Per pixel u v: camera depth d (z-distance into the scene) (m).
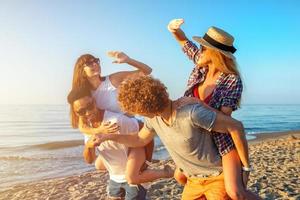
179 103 3.24
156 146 21.66
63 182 11.63
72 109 4.15
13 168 16.08
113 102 4.11
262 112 125.31
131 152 4.06
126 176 4.07
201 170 3.42
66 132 47.28
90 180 11.60
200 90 3.56
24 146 25.77
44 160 18.30
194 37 3.54
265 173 10.45
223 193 3.34
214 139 3.32
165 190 8.73
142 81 3.19
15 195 10.42
